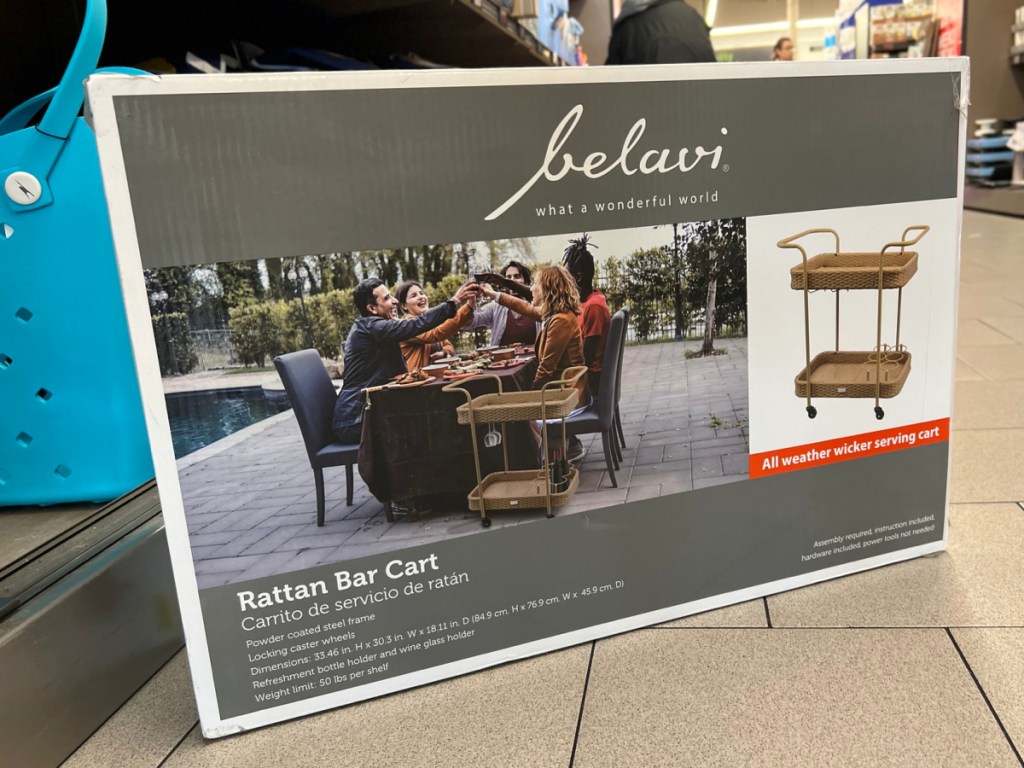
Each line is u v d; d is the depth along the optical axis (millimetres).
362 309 745
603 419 841
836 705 737
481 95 741
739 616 915
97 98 646
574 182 784
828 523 965
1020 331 2328
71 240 921
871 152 889
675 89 801
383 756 724
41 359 958
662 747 700
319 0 1701
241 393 727
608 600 884
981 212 6297
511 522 830
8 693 687
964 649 810
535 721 753
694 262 840
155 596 888
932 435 990
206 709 767
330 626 792
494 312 783
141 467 1009
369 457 772
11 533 952
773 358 893
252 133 686
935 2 7117
